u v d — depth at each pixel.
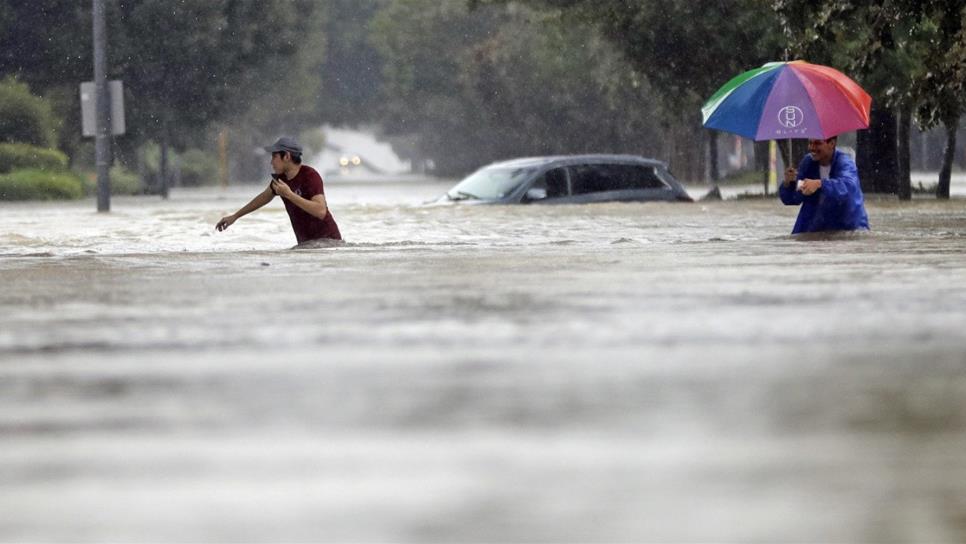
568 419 8.41
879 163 115.44
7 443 7.83
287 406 9.19
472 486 6.39
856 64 69.75
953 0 68.31
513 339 13.80
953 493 6.16
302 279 25.16
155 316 17.64
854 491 6.21
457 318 16.50
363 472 6.78
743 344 13.08
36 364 12.20
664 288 21.30
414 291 21.52
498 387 10.08
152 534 5.54
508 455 7.18
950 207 80.06
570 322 15.71
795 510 5.85
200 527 5.64
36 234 57.25
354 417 8.62
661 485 6.36
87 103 100.06
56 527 5.66
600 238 48.44
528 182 82.62
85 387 10.44
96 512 5.93
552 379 10.53
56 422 8.62
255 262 31.62
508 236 51.00
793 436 7.70
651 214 70.38
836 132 43.72
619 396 9.51
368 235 52.38
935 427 7.98
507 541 5.39
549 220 64.06
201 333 15.05
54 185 173.50
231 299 20.44
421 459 7.10
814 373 10.77
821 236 41.12
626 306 18.00
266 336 14.58
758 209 76.06
